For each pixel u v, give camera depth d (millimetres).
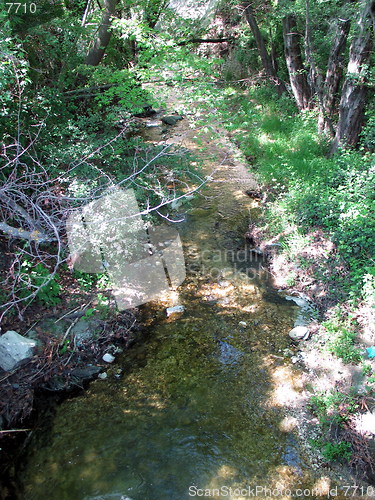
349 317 4984
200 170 8633
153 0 10016
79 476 3678
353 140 7652
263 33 12734
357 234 5680
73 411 4309
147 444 3945
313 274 5840
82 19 9492
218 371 4727
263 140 9008
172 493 3514
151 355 4973
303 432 4008
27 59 7070
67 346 4871
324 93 8773
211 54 14148
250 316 5516
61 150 6449
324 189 6676
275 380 4574
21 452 3914
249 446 3902
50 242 5871
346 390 4238
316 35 9500
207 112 8344
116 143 7320
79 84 9078
